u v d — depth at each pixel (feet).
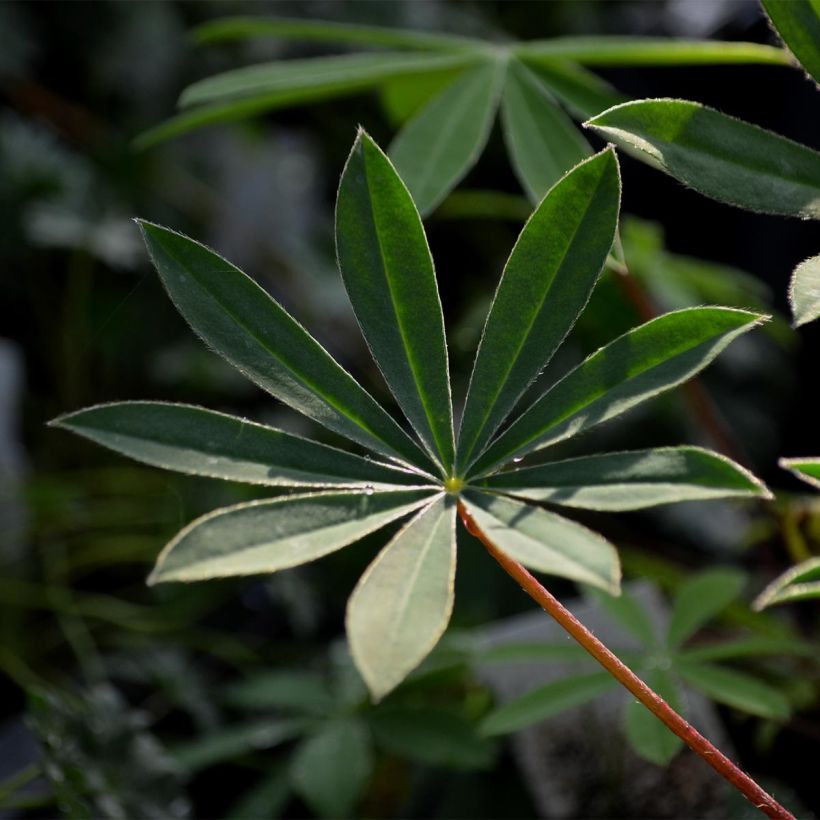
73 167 4.03
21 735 2.86
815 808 2.38
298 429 3.70
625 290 2.39
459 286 4.28
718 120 1.92
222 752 2.61
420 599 1.83
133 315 4.11
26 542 3.51
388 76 2.31
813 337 3.81
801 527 2.31
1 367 3.73
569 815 2.34
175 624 3.33
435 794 2.62
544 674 2.38
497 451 1.92
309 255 4.62
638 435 3.45
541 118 2.28
